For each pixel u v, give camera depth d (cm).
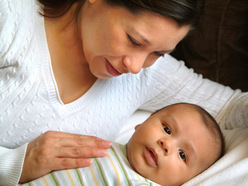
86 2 95
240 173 98
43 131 107
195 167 107
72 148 98
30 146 98
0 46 93
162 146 103
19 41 95
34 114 102
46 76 100
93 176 98
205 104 133
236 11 167
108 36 86
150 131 107
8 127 101
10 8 94
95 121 117
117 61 90
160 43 84
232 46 172
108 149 107
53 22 103
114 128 127
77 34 102
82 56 104
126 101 126
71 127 112
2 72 97
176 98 136
